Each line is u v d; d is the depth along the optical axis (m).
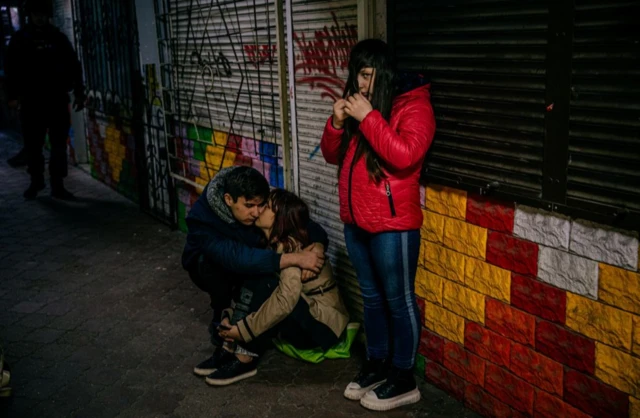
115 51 7.07
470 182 3.03
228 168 3.72
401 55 3.26
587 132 2.48
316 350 3.82
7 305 4.70
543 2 2.55
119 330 4.29
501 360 3.05
